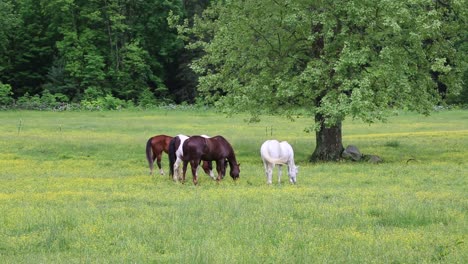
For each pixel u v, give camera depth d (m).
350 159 26.67
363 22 24.44
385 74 23.81
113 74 76.81
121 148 29.98
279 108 27.00
